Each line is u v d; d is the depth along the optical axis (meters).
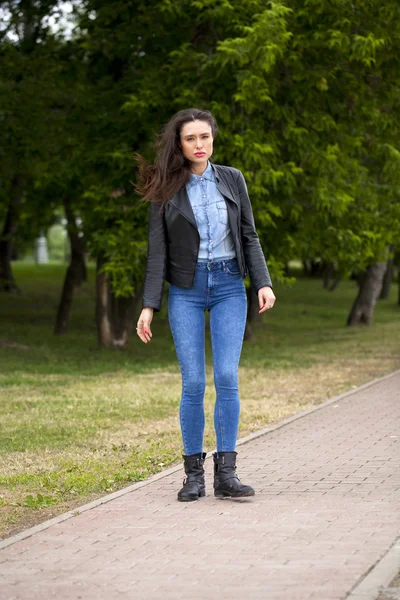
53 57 22.14
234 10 18.83
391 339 27.27
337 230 20.80
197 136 6.83
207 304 6.99
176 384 16.08
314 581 4.96
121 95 20.78
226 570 5.18
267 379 16.73
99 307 24.06
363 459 8.57
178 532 6.02
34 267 59.50
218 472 7.03
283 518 6.35
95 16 21.59
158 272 6.90
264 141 19.08
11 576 5.18
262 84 17.94
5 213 40.28
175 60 19.09
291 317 38.56
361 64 19.92
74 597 4.81
